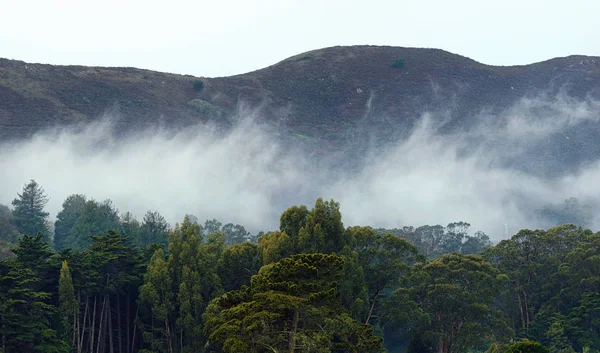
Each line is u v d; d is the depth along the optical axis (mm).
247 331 40156
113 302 72125
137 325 66438
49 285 65562
